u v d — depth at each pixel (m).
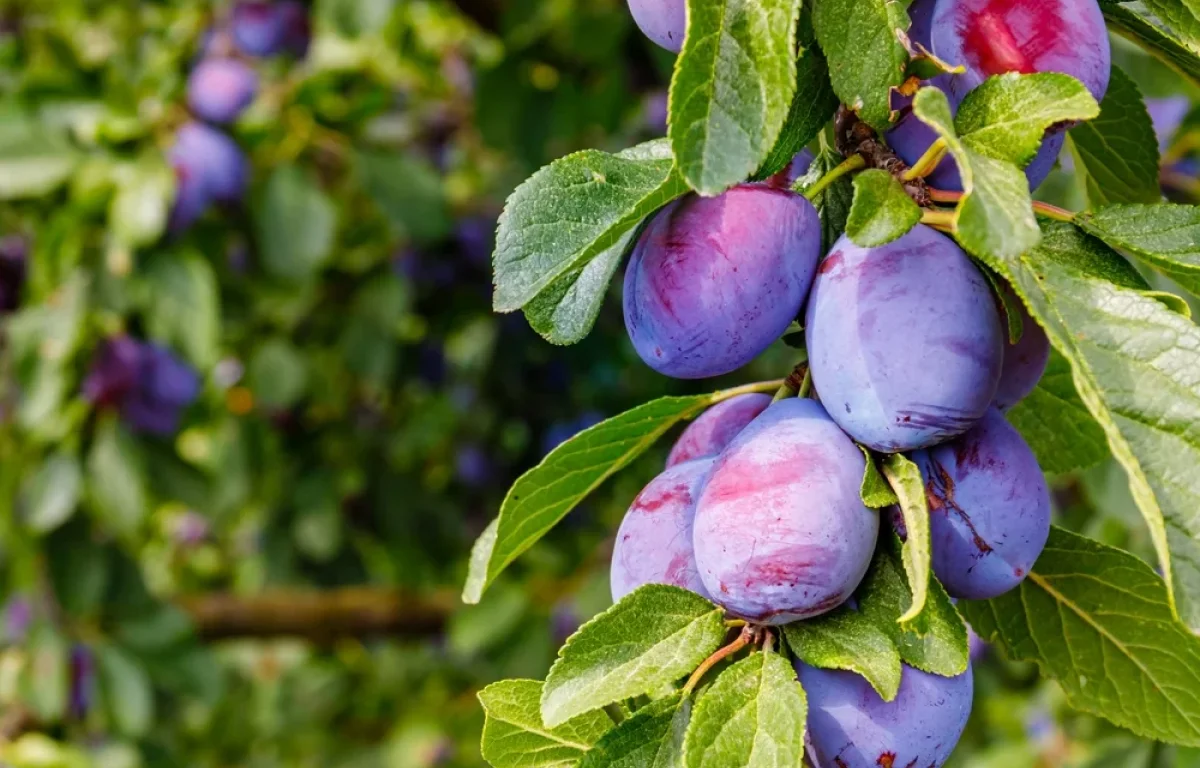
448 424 2.03
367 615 2.09
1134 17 0.75
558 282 0.74
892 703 0.72
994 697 1.87
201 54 1.69
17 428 1.58
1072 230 0.73
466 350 1.97
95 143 1.47
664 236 0.73
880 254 0.71
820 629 0.71
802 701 0.70
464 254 1.87
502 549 0.77
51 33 1.56
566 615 1.87
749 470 0.71
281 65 1.67
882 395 0.71
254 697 2.38
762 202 0.73
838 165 0.74
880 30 0.71
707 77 0.69
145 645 1.71
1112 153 0.80
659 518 0.74
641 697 0.77
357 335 1.74
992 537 0.72
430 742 2.18
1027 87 0.70
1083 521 1.39
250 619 2.04
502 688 0.74
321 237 1.54
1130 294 0.69
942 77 0.72
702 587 0.73
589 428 0.75
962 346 0.71
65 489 1.57
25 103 1.49
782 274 0.72
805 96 0.73
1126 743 1.20
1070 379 0.78
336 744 2.35
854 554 0.71
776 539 0.70
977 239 0.67
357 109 1.60
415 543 2.06
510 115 1.70
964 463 0.72
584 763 0.71
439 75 1.88
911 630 0.71
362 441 2.03
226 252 1.59
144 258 1.46
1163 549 0.66
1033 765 1.74
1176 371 0.68
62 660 1.63
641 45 1.65
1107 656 0.77
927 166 0.71
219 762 2.32
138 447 1.62
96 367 1.55
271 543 2.02
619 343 1.85
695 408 0.77
